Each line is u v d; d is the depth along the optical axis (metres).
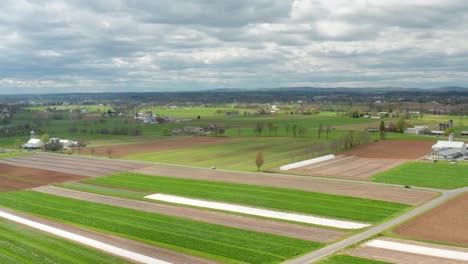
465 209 102.31
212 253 78.38
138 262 74.31
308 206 108.81
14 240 86.12
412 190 122.56
